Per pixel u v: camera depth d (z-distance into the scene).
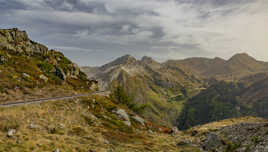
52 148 21.22
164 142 42.69
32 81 63.25
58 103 45.75
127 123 57.94
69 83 90.62
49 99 46.81
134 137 41.12
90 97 68.19
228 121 73.56
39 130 27.39
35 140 22.39
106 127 44.28
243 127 34.62
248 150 24.83
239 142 28.89
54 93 62.00
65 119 37.41
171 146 38.62
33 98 48.62
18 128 25.20
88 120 44.19
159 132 74.19
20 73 64.75
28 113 31.98
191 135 57.56
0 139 20.16
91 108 56.31
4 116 27.16
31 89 56.28
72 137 28.08
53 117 35.31
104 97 84.81
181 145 40.66
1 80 51.78
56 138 25.09
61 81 83.44
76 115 43.25
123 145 31.83
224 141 32.19
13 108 31.55
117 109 66.31
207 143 35.59
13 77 57.81
